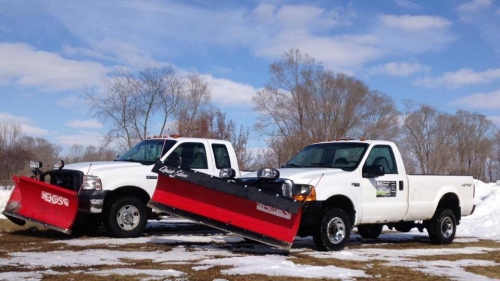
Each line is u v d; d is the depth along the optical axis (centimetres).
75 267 797
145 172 1180
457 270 862
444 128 5434
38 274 738
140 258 888
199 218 913
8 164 4838
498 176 5903
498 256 1032
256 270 800
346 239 1023
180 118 3472
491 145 5662
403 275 805
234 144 3067
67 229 1080
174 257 905
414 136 5409
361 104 4341
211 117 3647
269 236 935
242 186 927
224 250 1003
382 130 4353
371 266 873
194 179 909
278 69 4266
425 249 1122
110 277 727
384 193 1098
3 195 1775
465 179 1277
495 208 2103
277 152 3919
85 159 3847
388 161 1135
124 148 3534
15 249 970
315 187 988
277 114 4259
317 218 998
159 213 1225
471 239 1350
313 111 4259
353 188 1045
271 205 933
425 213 1176
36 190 1102
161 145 1259
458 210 1262
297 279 749
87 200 1118
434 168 5356
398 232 1496
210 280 726
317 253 990
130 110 3538
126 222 1156
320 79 4303
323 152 1148
